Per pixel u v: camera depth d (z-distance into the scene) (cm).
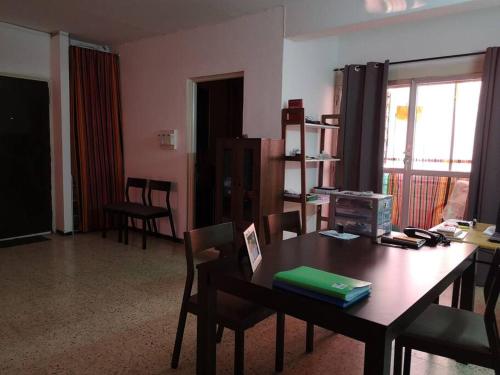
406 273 167
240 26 403
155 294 315
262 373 214
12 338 243
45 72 490
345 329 126
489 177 358
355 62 447
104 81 520
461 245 219
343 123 435
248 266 172
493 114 352
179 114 469
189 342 243
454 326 174
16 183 475
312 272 150
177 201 483
